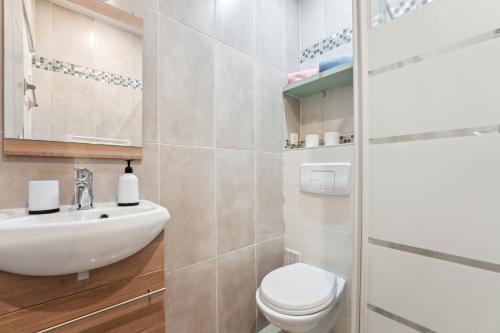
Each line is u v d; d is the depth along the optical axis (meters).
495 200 0.66
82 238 0.55
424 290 0.79
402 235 0.84
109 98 0.88
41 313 0.57
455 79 0.73
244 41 1.39
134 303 0.72
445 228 0.75
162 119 1.02
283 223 1.63
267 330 1.44
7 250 0.49
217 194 1.24
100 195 0.86
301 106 1.75
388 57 0.88
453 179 0.73
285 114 1.65
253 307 1.41
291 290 1.08
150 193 0.98
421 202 0.80
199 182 1.16
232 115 1.31
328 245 1.39
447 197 0.74
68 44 0.80
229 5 1.31
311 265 1.46
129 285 0.71
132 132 0.93
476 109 0.69
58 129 0.78
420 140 0.80
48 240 0.51
